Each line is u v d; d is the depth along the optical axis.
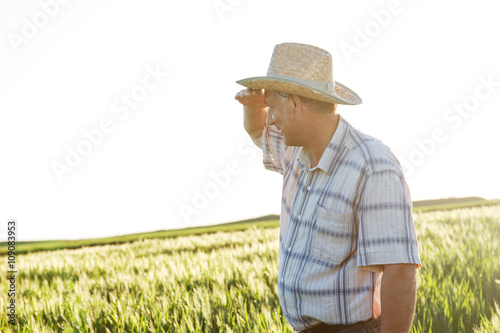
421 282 6.19
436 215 17.11
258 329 4.64
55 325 5.50
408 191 2.38
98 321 5.36
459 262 7.63
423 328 4.71
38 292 7.68
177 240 16.69
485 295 5.95
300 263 2.50
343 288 2.40
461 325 4.87
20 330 5.41
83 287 7.51
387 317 2.27
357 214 2.39
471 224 13.16
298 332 2.64
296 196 2.61
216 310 5.47
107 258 11.99
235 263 8.12
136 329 5.00
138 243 16.75
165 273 7.79
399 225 2.26
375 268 2.31
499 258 7.61
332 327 2.47
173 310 5.62
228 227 33.38
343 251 2.41
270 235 15.54
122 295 6.65
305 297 2.48
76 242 26.91
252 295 6.07
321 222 2.43
